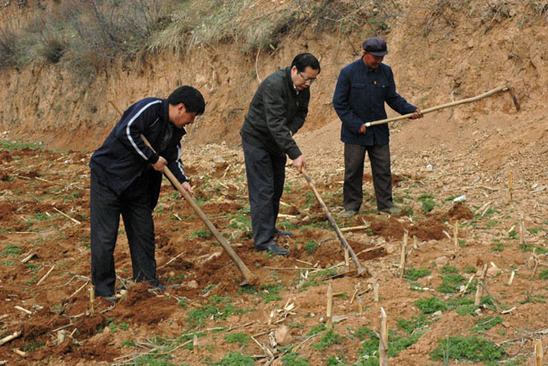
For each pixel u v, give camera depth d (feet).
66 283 16.62
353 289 14.24
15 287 16.60
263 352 11.87
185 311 13.87
